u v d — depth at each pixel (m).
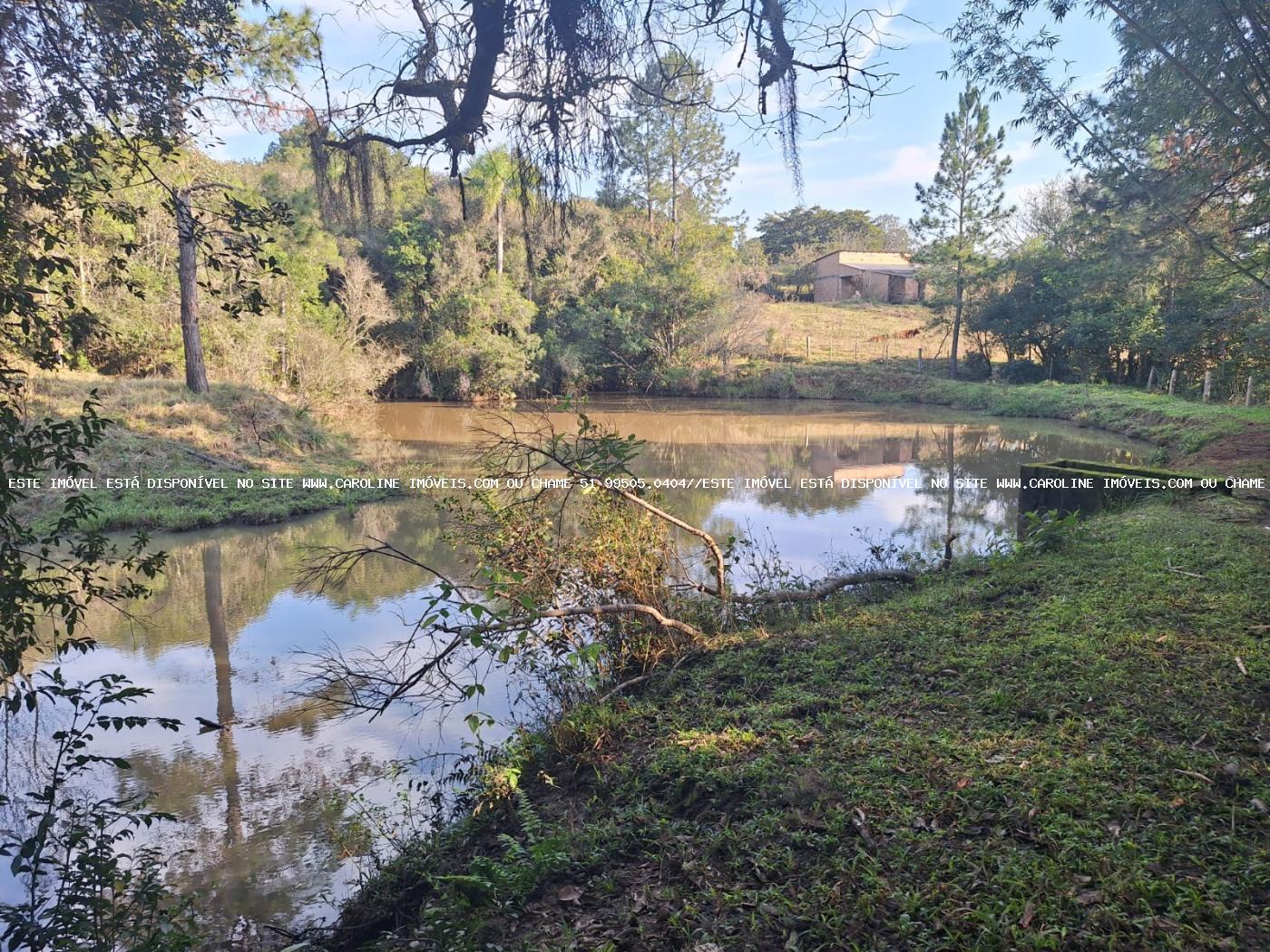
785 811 4.00
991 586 7.50
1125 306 28.80
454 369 34.00
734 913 3.35
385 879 4.48
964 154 35.16
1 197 4.14
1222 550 7.44
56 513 13.45
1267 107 7.45
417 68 3.93
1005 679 5.20
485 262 34.72
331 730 6.64
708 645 6.95
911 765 4.21
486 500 7.48
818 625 7.12
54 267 4.22
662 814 4.36
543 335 36.66
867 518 13.54
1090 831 3.38
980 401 32.38
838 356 41.72
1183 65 7.44
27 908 3.62
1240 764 3.74
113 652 8.59
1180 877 3.04
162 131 4.38
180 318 24.33
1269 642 5.16
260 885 4.66
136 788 5.79
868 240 67.12
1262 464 13.02
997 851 3.37
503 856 4.39
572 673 6.71
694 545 11.37
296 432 20.41
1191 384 27.91
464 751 6.12
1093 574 7.25
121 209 4.72
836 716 5.00
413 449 22.52
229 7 4.31
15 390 4.60
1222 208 9.90
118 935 3.89
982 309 35.78
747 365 39.66
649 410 32.59
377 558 11.97
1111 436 23.73
